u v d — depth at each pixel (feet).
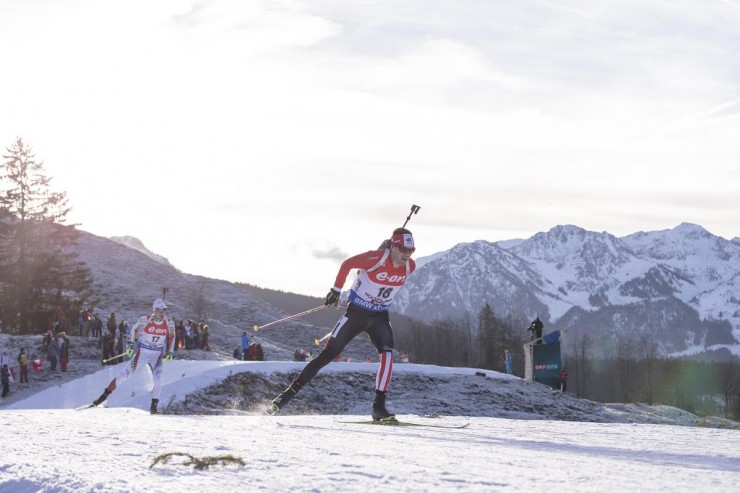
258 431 20.52
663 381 542.57
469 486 10.26
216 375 90.48
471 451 15.58
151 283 350.23
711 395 567.59
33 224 220.02
